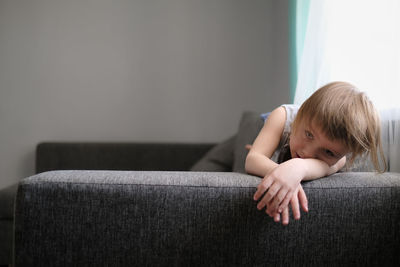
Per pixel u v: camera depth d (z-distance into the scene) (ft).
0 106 7.59
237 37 7.69
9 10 7.59
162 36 7.67
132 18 7.64
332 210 2.34
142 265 2.29
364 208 2.36
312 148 2.60
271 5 7.63
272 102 7.50
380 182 2.43
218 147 5.93
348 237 2.35
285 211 2.22
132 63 7.67
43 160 7.02
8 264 4.72
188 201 2.30
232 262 2.31
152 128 7.72
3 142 7.60
